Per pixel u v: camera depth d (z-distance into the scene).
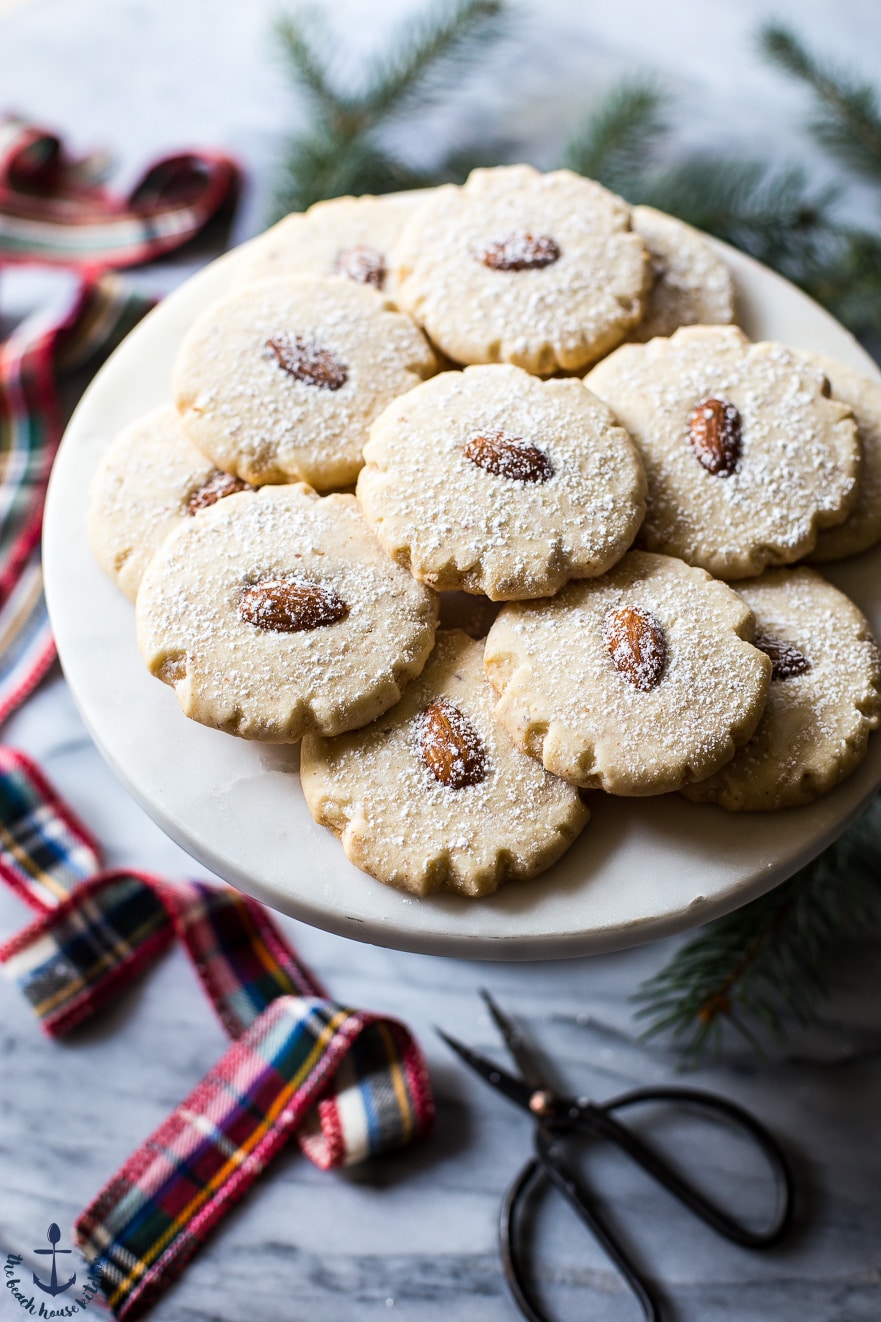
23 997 0.61
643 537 0.48
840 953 0.61
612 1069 0.60
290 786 0.46
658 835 0.46
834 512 0.49
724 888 0.45
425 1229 0.57
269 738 0.45
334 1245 0.57
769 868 0.46
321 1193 0.58
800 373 0.50
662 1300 0.56
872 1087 0.59
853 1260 0.56
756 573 0.49
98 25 0.80
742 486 0.49
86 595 0.49
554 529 0.46
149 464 0.50
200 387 0.49
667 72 0.78
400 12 0.79
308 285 0.51
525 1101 0.57
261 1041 0.58
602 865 0.46
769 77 0.77
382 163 0.67
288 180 0.68
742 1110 0.58
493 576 0.46
